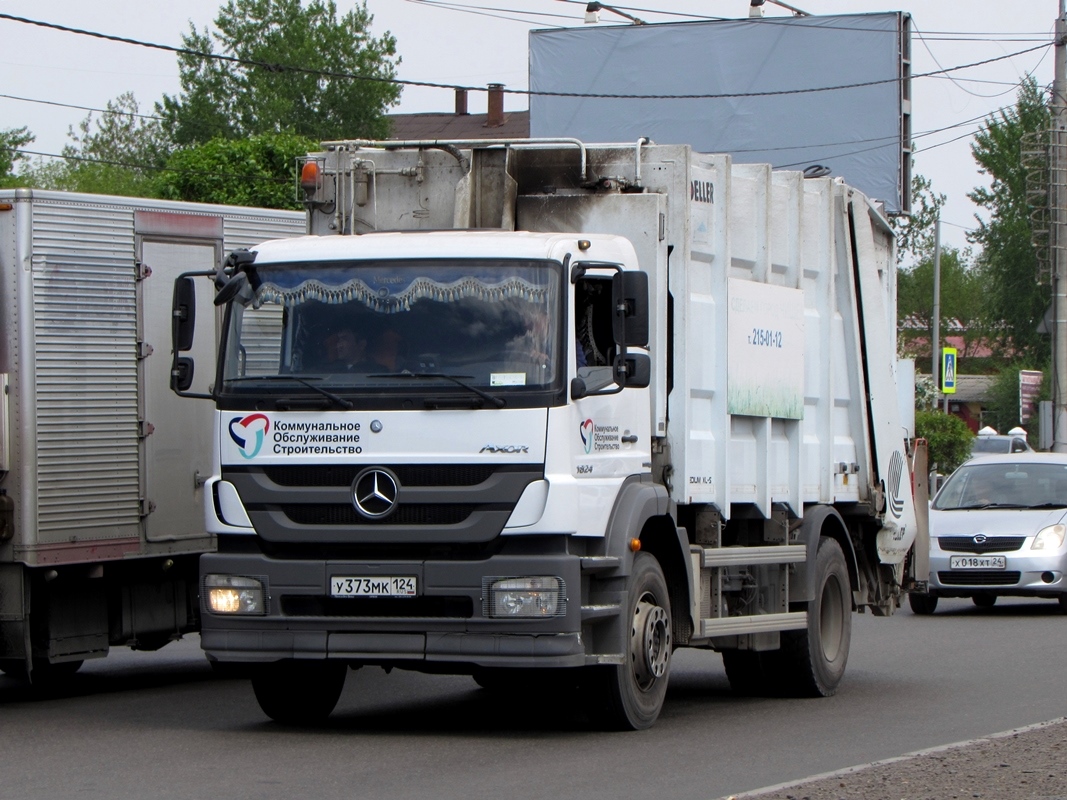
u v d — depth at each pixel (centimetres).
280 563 1202
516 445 1165
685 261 1348
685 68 4581
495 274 1196
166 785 1037
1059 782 1019
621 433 1254
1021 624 2350
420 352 1191
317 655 1196
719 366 1405
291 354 1216
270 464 1205
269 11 8619
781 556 1496
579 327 1212
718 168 1419
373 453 1183
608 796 1000
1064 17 3691
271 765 1112
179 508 1582
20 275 1430
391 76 8744
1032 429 7112
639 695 1274
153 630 1591
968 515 2586
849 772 1060
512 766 1109
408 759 1139
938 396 5653
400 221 1402
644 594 1277
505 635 1169
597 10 4644
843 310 1688
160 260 1569
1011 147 8919
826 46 4456
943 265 11338
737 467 1442
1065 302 3725
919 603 2566
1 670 1662
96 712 1435
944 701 1516
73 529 1466
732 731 1302
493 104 8556
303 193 1413
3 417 1427
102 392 1501
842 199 1680
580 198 1348
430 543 1175
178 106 8662
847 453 1692
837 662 1596
